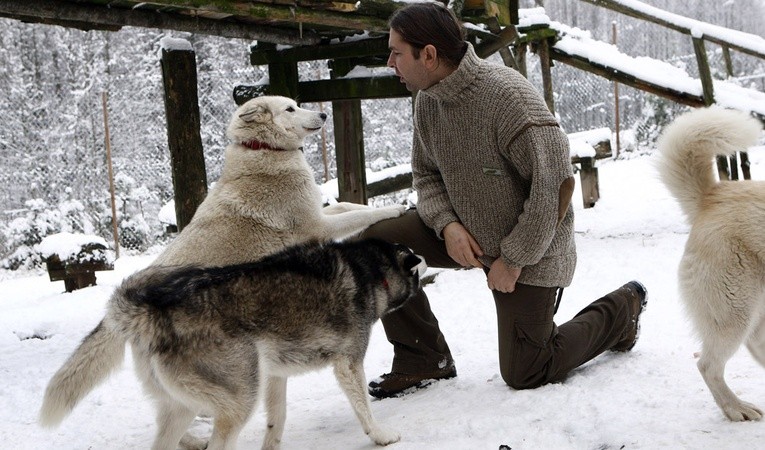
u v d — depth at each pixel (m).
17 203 13.20
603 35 25.22
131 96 14.80
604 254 6.75
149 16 4.92
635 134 15.52
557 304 3.45
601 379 3.37
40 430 3.48
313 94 6.97
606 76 8.86
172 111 5.66
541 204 2.94
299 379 4.05
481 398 3.29
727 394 2.80
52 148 13.92
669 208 8.76
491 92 2.98
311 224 3.92
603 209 9.41
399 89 6.52
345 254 3.00
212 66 14.80
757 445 2.52
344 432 3.14
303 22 5.11
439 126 3.17
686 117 3.09
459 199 3.22
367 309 2.98
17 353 5.18
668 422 2.78
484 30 6.19
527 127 2.93
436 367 3.60
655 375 3.36
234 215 3.70
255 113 3.85
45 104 14.27
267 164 3.82
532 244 3.00
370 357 4.42
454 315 5.22
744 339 2.86
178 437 2.80
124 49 15.01
